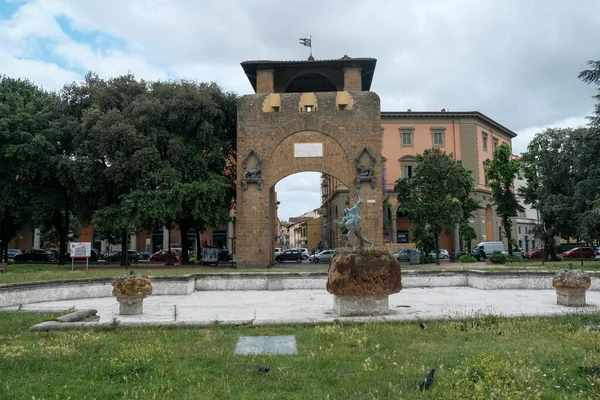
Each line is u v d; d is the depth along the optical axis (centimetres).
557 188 4134
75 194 3753
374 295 1178
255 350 826
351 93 3531
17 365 727
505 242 7081
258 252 3453
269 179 3503
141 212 3306
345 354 785
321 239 9700
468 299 1559
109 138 3294
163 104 3584
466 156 6600
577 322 1025
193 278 1914
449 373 660
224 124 4016
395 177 6519
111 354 792
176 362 744
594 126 3105
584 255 5059
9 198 3622
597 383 611
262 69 3666
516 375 631
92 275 1984
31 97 3984
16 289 1482
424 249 4578
